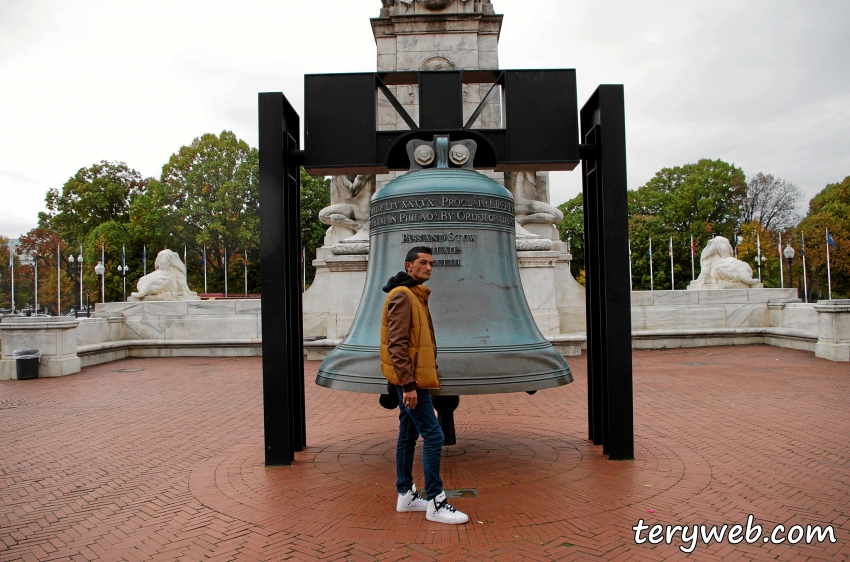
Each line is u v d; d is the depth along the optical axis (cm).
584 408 939
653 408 920
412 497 482
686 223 6262
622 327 611
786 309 1866
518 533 429
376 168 632
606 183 605
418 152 596
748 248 5831
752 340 1895
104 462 670
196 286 6122
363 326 566
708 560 385
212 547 418
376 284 577
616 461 611
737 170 6303
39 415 974
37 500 536
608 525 442
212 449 717
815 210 6650
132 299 2009
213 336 1870
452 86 618
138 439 785
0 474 627
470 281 553
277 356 611
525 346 549
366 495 520
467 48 1812
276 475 585
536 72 618
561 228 6581
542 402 1001
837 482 541
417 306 462
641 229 6066
